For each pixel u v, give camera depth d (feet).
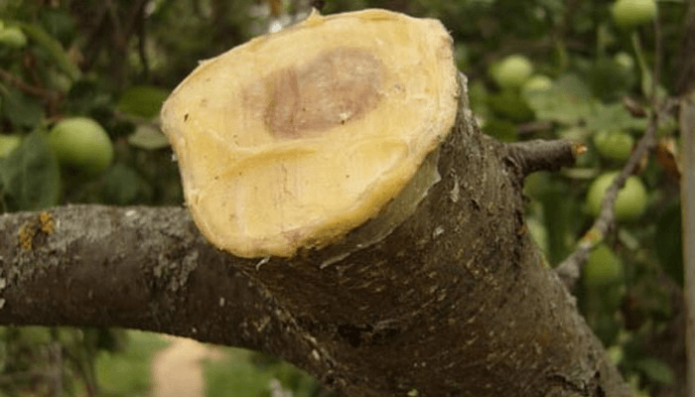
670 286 4.41
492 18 4.91
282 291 2.28
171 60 5.01
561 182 4.14
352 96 2.25
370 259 2.20
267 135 2.24
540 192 4.00
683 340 4.42
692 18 4.15
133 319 2.79
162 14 4.82
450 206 2.26
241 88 2.31
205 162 2.23
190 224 2.75
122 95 3.78
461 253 2.32
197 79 2.34
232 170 2.20
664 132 3.75
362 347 2.41
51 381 4.29
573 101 4.02
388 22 2.33
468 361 2.46
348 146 2.18
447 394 2.52
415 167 2.15
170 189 4.36
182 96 2.32
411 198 2.17
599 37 4.45
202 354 11.38
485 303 2.40
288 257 2.14
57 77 4.12
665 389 4.47
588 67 4.53
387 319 2.35
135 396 9.16
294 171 2.18
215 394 9.71
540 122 4.13
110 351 4.34
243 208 2.17
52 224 2.79
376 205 2.13
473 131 2.33
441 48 2.27
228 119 2.27
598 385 2.70
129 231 2.77
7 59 3.70
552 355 2.58
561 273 3.05
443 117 2.19
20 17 3.94
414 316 2.35
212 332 2.75
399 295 2.30
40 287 2.78
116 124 3.69
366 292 2.28
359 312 2.33
